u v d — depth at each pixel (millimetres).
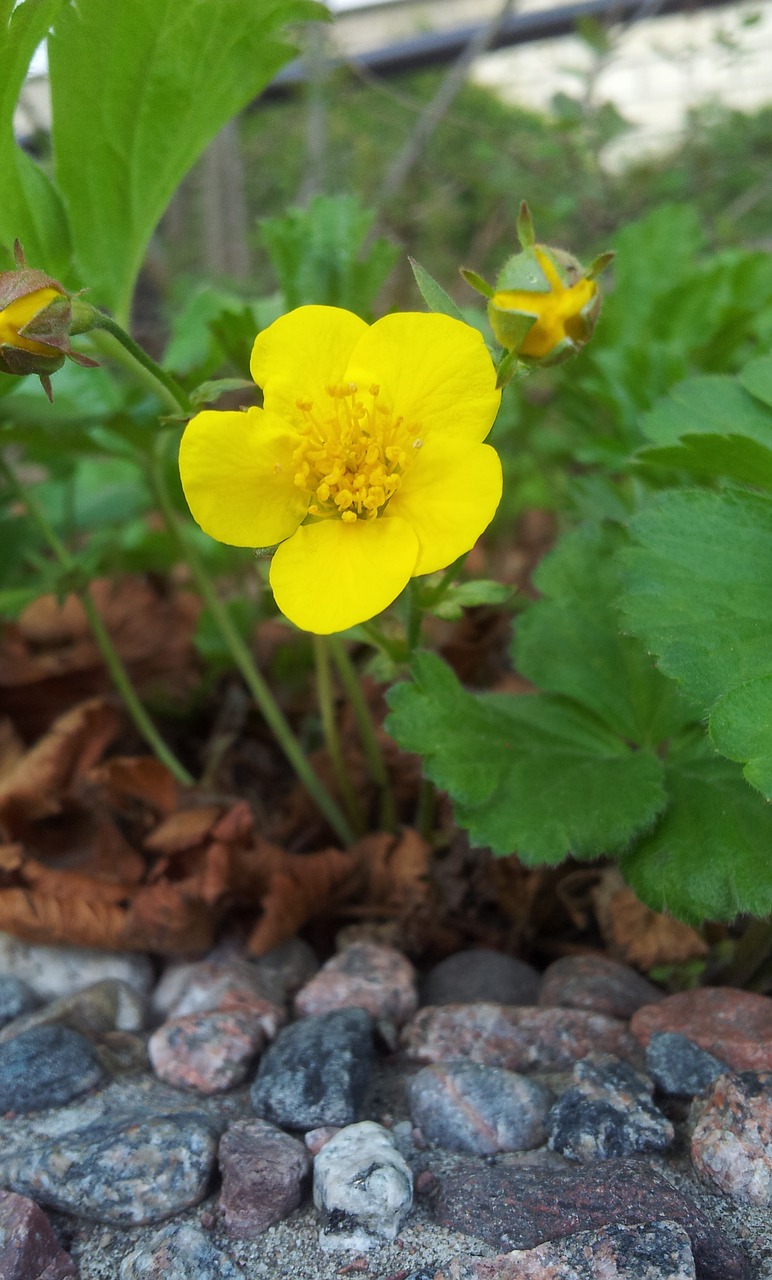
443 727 105
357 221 138
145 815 125
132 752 146
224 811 123
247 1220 90
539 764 106
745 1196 89
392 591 90
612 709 112
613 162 327
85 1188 91
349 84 339
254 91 116
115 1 103
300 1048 101
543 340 90
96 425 127
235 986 111
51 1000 114
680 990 113
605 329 172
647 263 177
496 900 123
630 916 116
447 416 92
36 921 114
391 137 377
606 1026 103
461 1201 89
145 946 116
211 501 91
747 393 114
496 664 158
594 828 100
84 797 125
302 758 130
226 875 115
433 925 120
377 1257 87
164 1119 96
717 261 176
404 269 262
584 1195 88
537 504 220
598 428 172
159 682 151
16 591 134
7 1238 88
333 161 327
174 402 109
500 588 105
